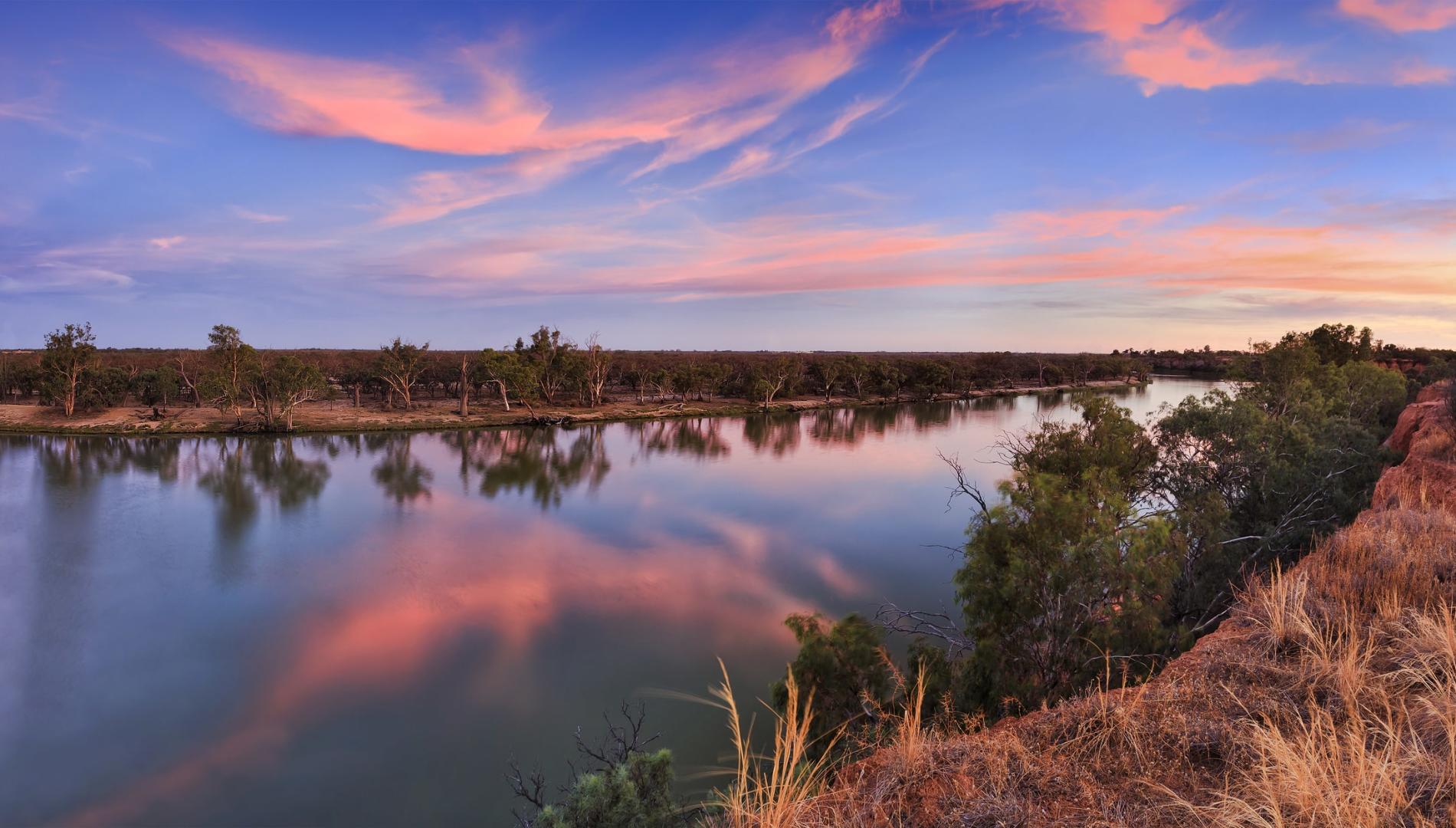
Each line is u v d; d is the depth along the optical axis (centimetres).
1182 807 267
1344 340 6084
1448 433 1655
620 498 4781
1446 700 282
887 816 274
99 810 1606
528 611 2738
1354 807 232
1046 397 13350
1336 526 1819
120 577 3127
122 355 14750
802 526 4012
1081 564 1209
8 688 2153
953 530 3900
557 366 10650
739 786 265
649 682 2147
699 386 11569
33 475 5262
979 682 1256
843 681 1173
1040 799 284
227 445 6800
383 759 1772
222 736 1894
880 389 12631
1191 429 2178
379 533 3881
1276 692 358
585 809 933
